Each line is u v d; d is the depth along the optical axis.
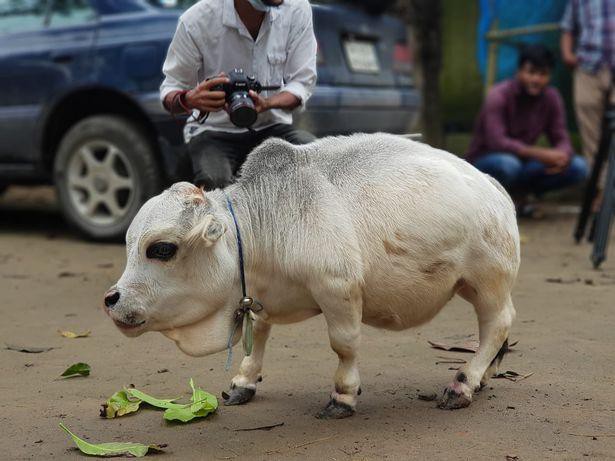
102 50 8.35
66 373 4.79
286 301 4.01
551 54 9.80
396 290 4.02
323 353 5.16
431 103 12.45
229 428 4.02
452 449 3.72
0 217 10.67
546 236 9.10
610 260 7.89
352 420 4.09
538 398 4.34
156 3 8.42
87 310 6.28
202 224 3.65
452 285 4.12
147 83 8.13
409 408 4.23
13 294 6.75
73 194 8.75
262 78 4.95
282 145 4.04
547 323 5.73
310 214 3.89
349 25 8.31
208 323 3.88
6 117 8.87
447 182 4.04
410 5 12.34
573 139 12.64
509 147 9.77
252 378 4.38
